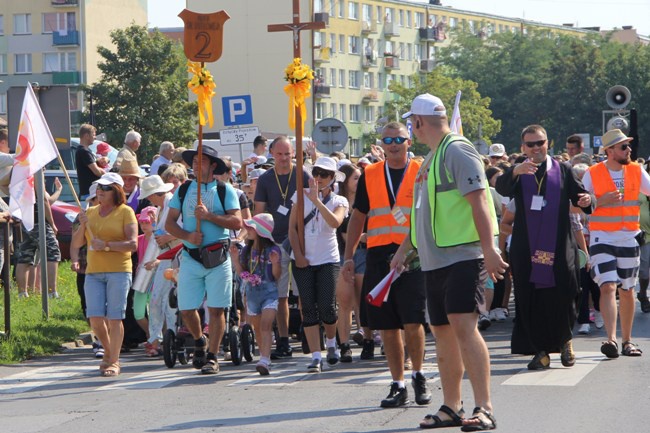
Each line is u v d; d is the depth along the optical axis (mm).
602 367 15555
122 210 16781
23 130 18906
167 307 17547
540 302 15312
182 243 16734
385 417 12148
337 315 17359
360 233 14039
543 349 15430
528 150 15461
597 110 136500
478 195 10633
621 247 16703
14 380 16453
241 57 131375
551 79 140250
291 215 16578
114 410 13461
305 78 16938
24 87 22188
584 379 14469
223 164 16562
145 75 99062
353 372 16094
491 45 161750
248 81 131500
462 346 10859
